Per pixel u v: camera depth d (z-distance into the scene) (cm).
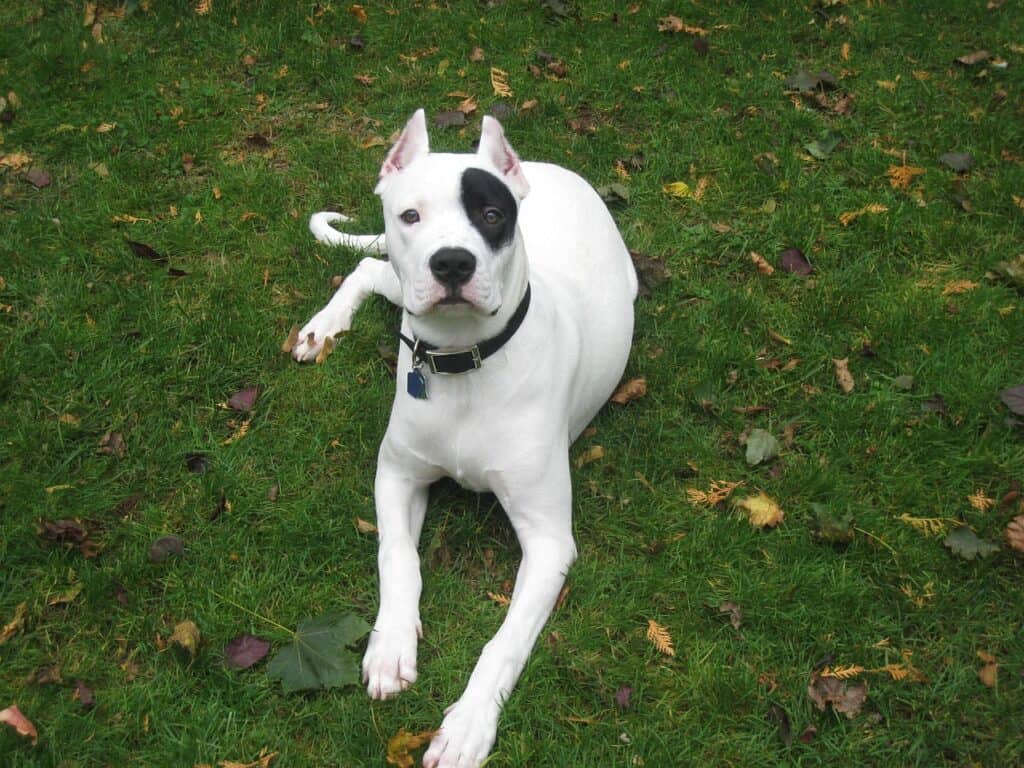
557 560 132
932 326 170
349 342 166
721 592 138
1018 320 170
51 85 221
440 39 236
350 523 144
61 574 138
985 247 186
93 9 244
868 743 123
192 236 186
